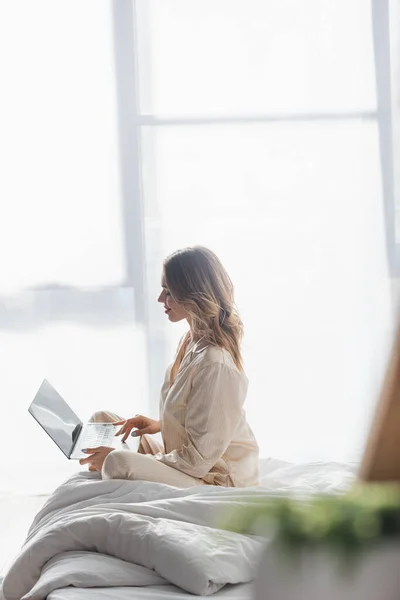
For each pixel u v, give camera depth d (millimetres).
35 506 5230
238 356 3295
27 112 5395
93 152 5422
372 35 5477
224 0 5449
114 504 2662
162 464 3072
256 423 5555
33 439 5457
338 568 1087
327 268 5531
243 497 2670
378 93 5496
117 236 5453
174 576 2250
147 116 5441
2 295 5438
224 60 5469
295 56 5484
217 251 5523
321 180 5527
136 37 5418
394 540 1104
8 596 2551
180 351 3514
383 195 5527
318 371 5562
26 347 5453
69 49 5387
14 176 5402
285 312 5531
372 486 1202
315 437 5551
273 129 5508
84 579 2301
